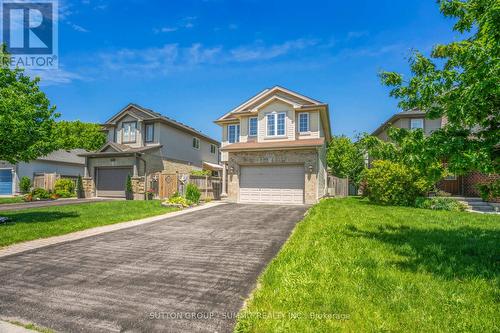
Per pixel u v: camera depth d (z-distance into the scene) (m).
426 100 5.58
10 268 5.54
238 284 4.61
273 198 16.58
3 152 10.07
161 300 4.08
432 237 6.85
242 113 19.28
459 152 4.70
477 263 4.98
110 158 22.69
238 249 6.62
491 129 4.92
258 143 18.09
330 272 4.57
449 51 5.73
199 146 31.31
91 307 3.91
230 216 11.27
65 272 5.30
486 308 3.45
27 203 18.11
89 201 19.06
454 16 5.95
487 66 4.23
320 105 17.67
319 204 13.92
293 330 3.03
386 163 15.39
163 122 25.22
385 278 4.30
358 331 3.00
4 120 9.30
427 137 5.35
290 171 16.41
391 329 3.03
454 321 3.16
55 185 23.81
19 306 3.97
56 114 11.73
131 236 8.17
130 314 3.70
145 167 22.52
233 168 17.33
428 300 3.63
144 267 5.52
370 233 7.30
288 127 18.16
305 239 6.80
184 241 7.48
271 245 6.89
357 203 15.67
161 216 11.73
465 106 4.52
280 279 4.44
